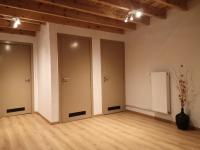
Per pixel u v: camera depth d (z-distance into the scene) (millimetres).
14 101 4926
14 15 3594
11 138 3283
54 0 3037
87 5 3416
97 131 3602
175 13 3840
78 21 4395
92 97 4664
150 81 4473
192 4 3520
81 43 4488
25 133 3533
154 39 4336
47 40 4184
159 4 3648
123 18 3945
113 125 3973
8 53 4836
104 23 4258
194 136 3229
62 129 3746
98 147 2861
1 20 4152
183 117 3529
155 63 4328
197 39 3457
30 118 4637
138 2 3508
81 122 4227
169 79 3994
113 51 5059
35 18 3830
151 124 3992
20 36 4977
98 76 4789
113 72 5066
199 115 3469
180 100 3770
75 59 4391
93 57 4699
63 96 4215
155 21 4297
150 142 3018
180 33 3752
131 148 2803
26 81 5090
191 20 3547
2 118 4641
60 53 4172
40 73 4883
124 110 5242
